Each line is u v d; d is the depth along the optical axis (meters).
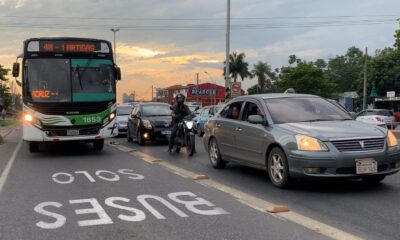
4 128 35.44
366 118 32.78
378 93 61.34
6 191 8.90
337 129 8.25
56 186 9.33
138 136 18.52
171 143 15.04
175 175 10.48
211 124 11.58
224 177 10.08
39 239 5.84
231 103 10.98
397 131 31.20
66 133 14.34
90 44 14.60
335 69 103.19
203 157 13.92
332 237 5.66
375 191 8.23
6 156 15.06
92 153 15.41
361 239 5.56
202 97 109.31
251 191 8.48
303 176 8.02
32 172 11.32
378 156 7.89
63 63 14.34
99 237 5.85
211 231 6.01
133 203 7.65
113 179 10.05
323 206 7.24
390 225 6.14
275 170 8.75
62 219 6.74
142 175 10.53
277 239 5.63
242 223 6.36
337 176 7.80
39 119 14.10
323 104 9.73
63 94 14.26
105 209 7.27
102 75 14.71
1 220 6.75
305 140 8.03
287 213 6.84
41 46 14.22
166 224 6.37
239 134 10.05
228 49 32.06
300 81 67.50
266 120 9.20
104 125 14.70
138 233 5.98
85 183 9.61
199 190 8.66
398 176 9.63
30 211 7.25
